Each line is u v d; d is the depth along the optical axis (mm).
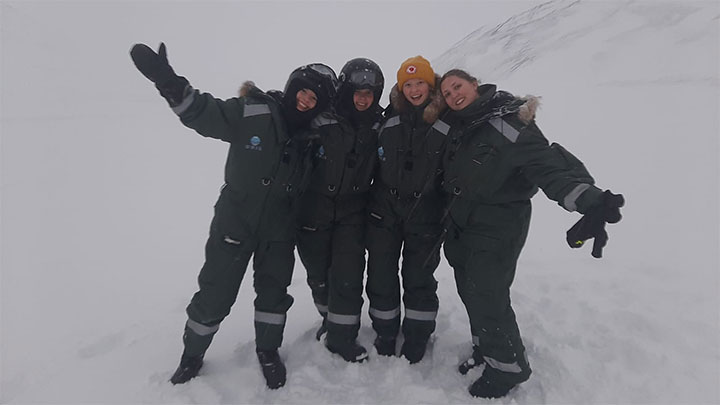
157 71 1875
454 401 2285
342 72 2371
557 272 3617
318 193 2467
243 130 2133
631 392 2236
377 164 2467
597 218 1668
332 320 2551
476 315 2188
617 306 3016
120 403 2244
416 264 2518
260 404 2277
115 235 5633
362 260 2568
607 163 6281
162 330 2977
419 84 2195
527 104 2012
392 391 2359
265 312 2414
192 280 4176
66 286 4066
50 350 2840
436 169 2311
